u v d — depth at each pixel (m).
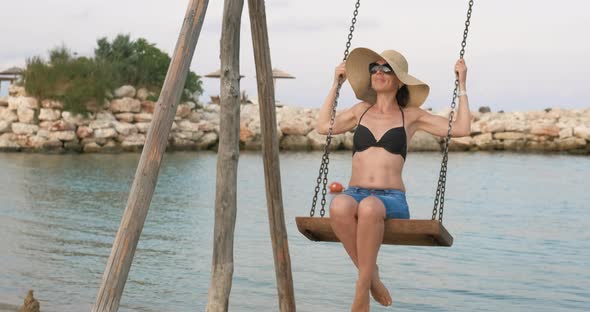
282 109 56.41
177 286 10.99
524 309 10.26
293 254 14.12
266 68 6.34
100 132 45.34
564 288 11.65
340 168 37.97
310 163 41.47
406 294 11.07
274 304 9.99
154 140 5.34
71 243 14.63
